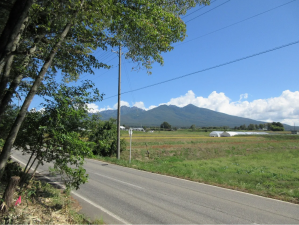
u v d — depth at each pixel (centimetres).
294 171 1636
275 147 4212
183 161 2377
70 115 577
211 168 1788
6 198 410
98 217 529
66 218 466
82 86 642
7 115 733
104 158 1919
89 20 630
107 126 2314
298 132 11888
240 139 6156
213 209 626
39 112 575
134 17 617
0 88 493
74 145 570
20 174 720
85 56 786
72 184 604
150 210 593
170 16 638
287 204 720
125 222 505
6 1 461
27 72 641
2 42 425
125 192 778
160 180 1048
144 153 2723
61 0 556
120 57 1945
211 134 8975
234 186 972
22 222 383
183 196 759
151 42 700
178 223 510
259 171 1627
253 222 536
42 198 572
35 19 584
